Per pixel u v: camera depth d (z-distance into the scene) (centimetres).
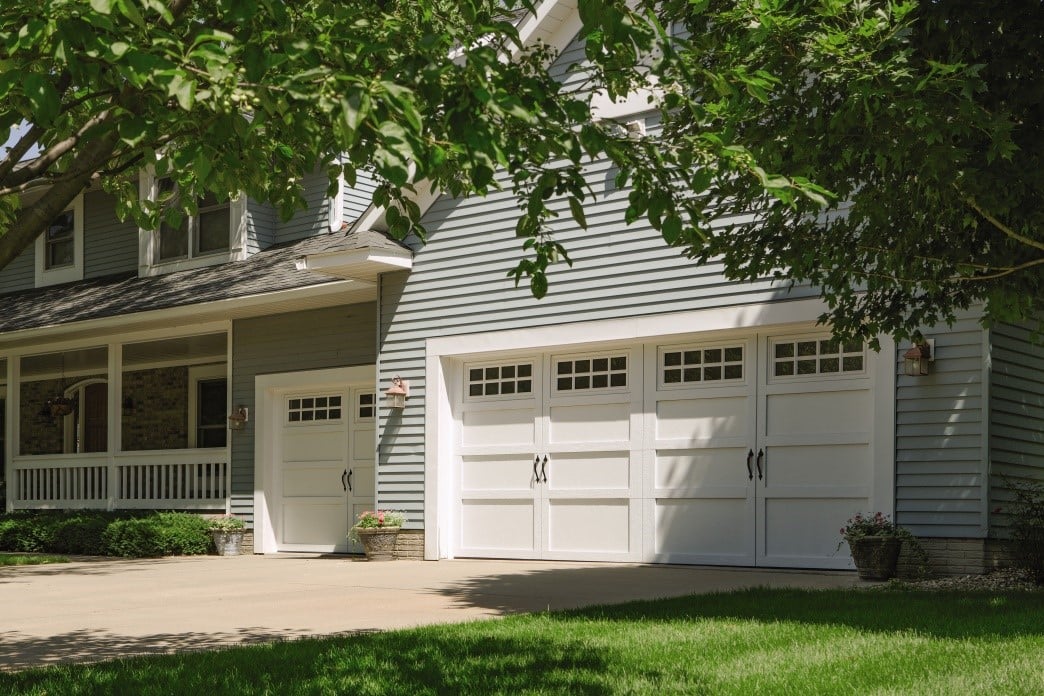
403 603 988
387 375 1523
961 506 1099
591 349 1382
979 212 813
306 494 1697
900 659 636
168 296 1772
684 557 1288
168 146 658
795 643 699
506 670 637
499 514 1441
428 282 1495
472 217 1462
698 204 527
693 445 1294
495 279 1436
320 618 900
